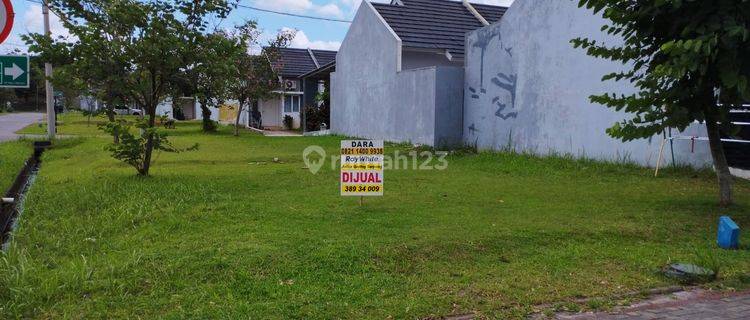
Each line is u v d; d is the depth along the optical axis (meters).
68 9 9.71
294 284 4.69
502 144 14.91
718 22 6.25
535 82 13.69
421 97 17.08
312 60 37.03
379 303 4.38
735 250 5.93
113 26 9.71
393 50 18.61
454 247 5.70
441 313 4.27
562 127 12.97
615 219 7.10
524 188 9.55
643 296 4.75
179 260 5.07
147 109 10.39
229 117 40.00
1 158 13.23
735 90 6.89
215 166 12.53
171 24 9.84
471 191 9.19
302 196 8.44
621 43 11.18
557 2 12.88
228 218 6.83
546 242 6.05
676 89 7.12
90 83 10.05
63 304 4.22
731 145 10.33
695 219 7.14
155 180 9.77
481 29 15.60
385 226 6.48
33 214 7.14
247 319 4.02
